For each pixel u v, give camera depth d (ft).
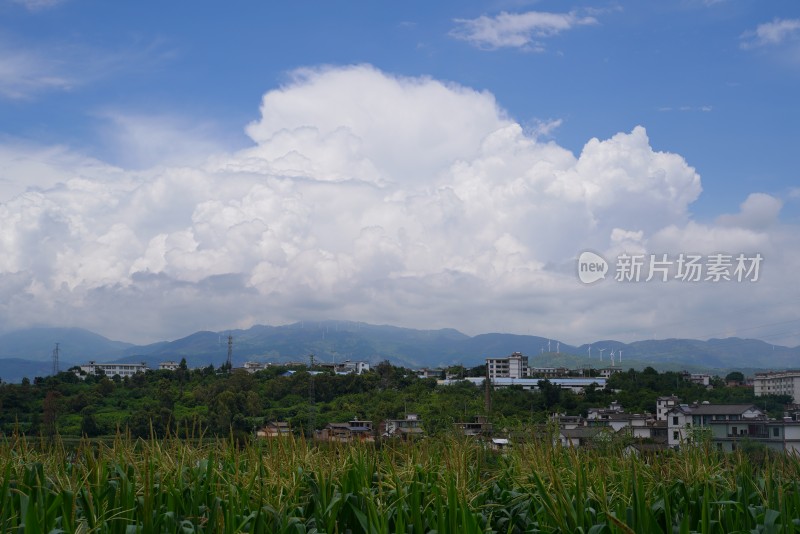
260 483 22.62
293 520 20.75
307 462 25.17
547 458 26.27
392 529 22.63
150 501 19.54
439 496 20.94
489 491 26.02
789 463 27.89
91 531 18.95
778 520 21.33
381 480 24.45
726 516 22.90
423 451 27.58
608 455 27.63
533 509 24.40
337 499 21.77
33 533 17.29
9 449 24.94
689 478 25.27
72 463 25.04
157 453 25.08
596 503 23.86
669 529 22.17
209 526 20.65
